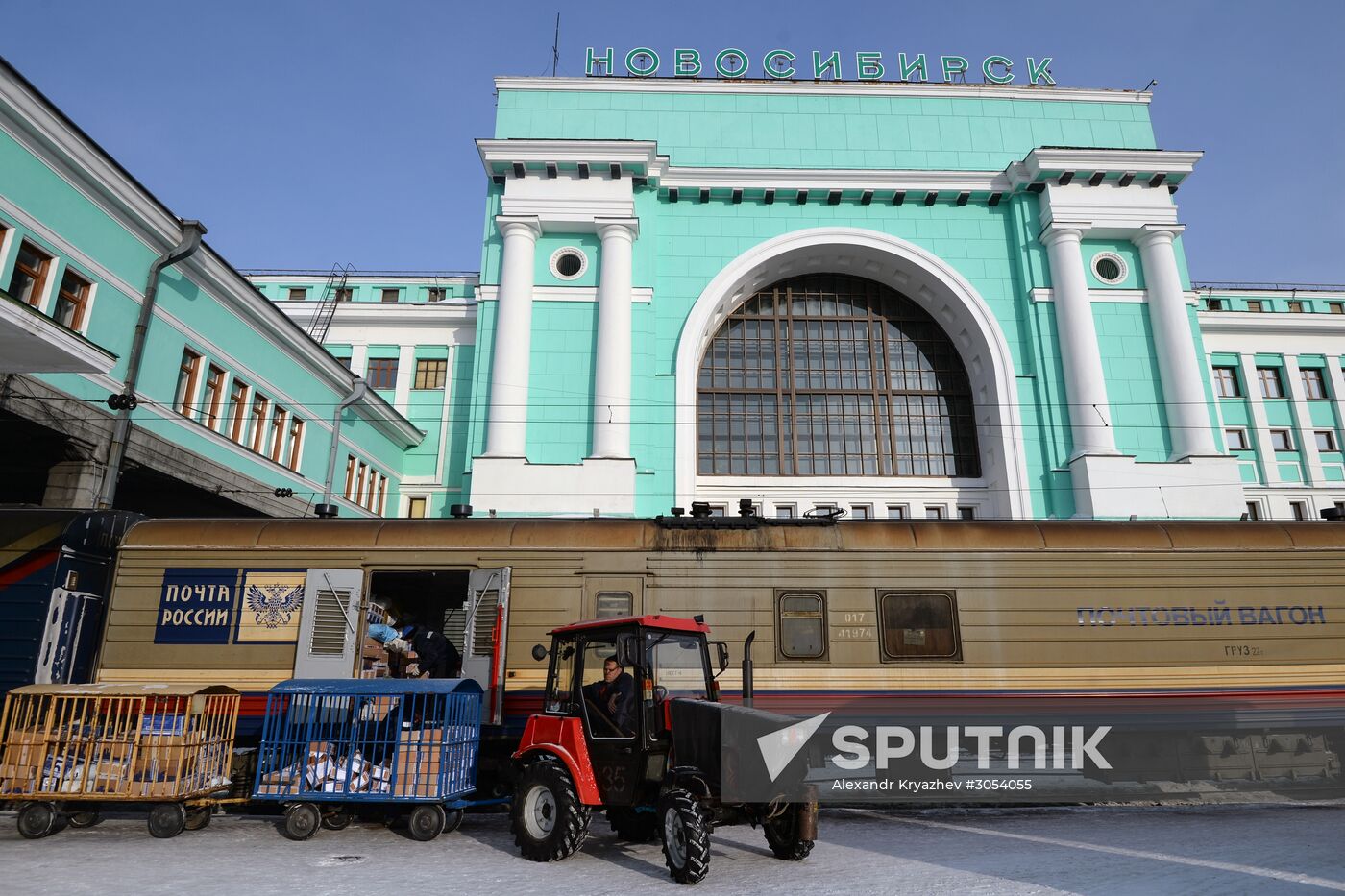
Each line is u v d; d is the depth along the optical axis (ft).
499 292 81.51
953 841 27.27
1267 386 118.32
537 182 83.25
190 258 52.03
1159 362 81.20
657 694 24.48
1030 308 83.66
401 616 44.60
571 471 74.28
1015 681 34.17
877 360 90.43
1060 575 35.50
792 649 34.53
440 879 21.90
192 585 35.70
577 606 35.14
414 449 97.30
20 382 39.60
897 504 84.28
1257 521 37.65
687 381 81.35
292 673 34.42
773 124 89.86
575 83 90.02
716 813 23.31
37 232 40.83
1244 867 22.91
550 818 24.79
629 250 82.17
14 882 20.79
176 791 26.63
